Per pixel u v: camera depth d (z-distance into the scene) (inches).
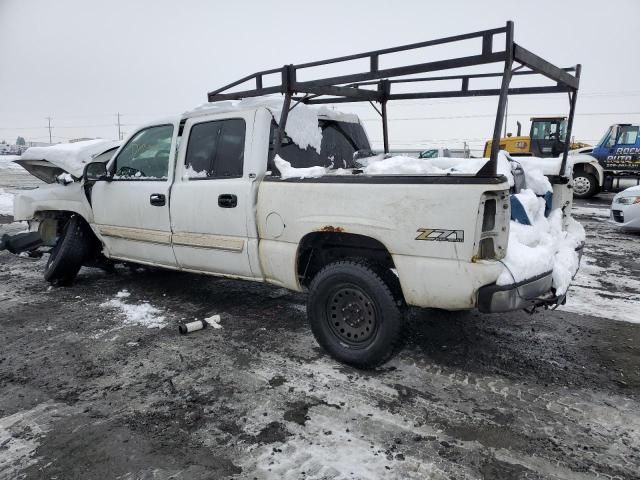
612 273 242.8
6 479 92.9
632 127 579.5
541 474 93.7
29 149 235.5
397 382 130.0
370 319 132.6
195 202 166.2
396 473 93.9
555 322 173.2
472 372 135.6
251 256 155.3
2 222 402.9
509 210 115.3
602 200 595.2
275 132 157.8
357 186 130.0
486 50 110.9
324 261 152.3
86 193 208.2
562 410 116.1
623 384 128.6
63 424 111.2
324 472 94.2
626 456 99.0
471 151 836.0
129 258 201.3
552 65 130.7
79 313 185.2
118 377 133.6
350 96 181.2
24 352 150.5
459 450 101.0
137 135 193.0
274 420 112.2
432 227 118.5
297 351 149.6
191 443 103.7
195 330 165.6
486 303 114.7
